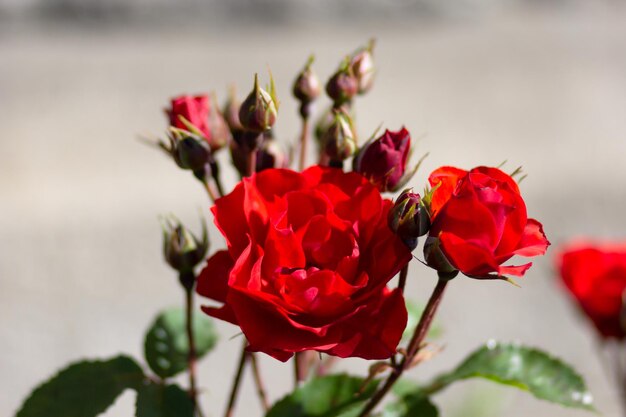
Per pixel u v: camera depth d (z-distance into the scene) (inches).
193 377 28.6
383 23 112.9
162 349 29.9
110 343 64.2
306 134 29.5
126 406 59.9
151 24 106.4
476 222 24.9
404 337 30.0
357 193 26.0
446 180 25.6
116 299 68.2
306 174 26.3
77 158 83.2
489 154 87.4
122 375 28.6
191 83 94.5
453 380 29.0
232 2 108.0
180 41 105.4
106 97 92.4
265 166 28.5
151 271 71.0
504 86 100.7
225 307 25.7
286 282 25.4
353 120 28.7
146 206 76.7
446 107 95.8
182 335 30.1
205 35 106.7
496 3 120.9
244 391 62.6
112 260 71.5
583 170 86.6
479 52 109.2
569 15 123.6
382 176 27.1
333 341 25.2
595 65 108.3
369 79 29.1
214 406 60.7
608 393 63.2
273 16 109.3
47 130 86.8
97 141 85.4
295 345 25.1
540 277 74.0
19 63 98.3
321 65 98.5
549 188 83.7
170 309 30.3
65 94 92.3
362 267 25.8
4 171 80.6
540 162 87.4
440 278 25.9
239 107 28.4
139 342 64.2
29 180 79.7
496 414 49.3
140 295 68.6
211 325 30.3
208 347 30.1
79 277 70.1
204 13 107.6
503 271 24.7
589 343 67.7
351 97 28.9
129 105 90.2
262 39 106.3
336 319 25.4
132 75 95.8
